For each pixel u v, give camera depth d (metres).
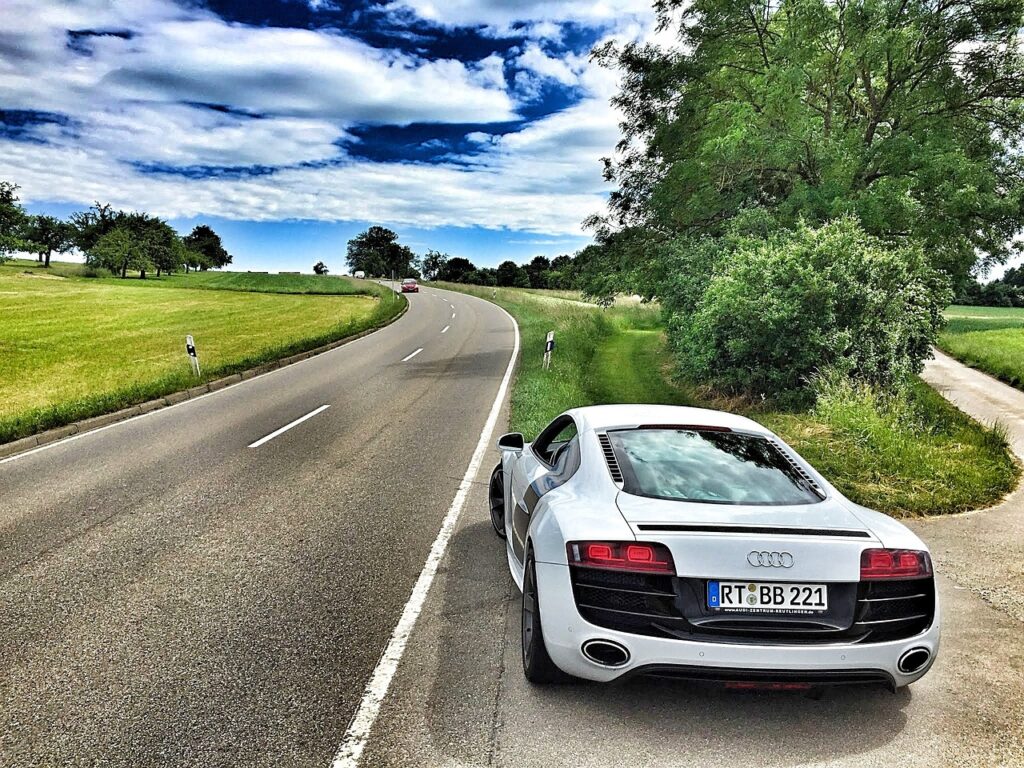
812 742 2.92
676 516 3.00
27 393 15.10
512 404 12.91
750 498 3.22
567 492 3.48
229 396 14.56
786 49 18.45
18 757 2.82
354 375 17.75
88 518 6.30
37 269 105.62
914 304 12.82
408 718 3.07
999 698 3.30
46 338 28.28
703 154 18.36
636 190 23.62
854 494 6.93
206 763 2.76
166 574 4.89
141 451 9.32
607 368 19.22
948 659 3.71
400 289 79.50
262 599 4.44
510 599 4.42
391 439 9.83
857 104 20.55
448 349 24.81
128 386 14.84
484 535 5.71
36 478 7.96
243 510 6.48
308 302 54.31
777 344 11.66
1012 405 14.23
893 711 3.18
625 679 2.90
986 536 5.87
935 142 17.83
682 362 15.13
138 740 2.93
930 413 11.74
